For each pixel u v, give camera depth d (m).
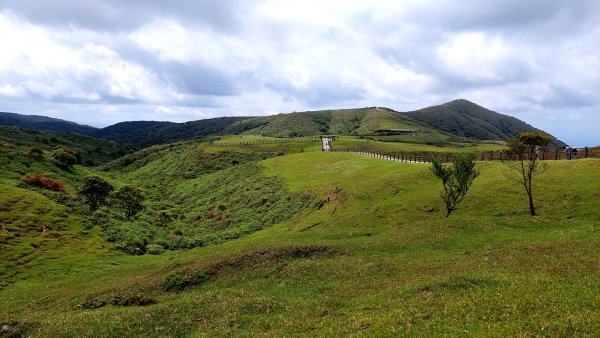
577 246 29.16
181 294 32.88
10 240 56.88
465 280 23.91
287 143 186.88
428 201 57.53
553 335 15.05
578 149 61.97
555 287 20.69
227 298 27.25
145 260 57.22
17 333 23.11
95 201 82.94
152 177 151.88
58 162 116.69
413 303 21.47
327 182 87.44
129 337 22.09
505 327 16.28
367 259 35.69
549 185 50.41
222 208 90.88
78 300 32.47
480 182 58.59
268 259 37.75
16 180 89.44
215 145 180.62
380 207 61.78
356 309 23.11
